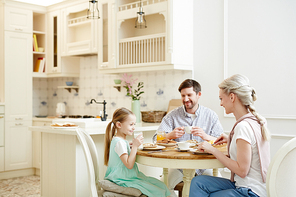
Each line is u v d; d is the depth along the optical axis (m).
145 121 3.85
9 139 4.52
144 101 4.18
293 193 1.68
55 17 4.87
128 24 4.09
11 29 4.57
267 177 1.70
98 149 3.10
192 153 2.00
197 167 1.91
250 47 3.37
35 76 4.87
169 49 3.49
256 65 3.32
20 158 4.61
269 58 3.24
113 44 3.97
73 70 4.93
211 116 2.81
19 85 4.64
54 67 4.86
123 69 3.90
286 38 3.14
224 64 3.52
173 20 3.50
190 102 2.75
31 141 4.72
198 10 3.74
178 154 1.97
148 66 3.67
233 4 3.47
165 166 1.96
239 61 3.44
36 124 4.74
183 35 3.63
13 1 4.58
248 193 1.74
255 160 1.78
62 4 4.69
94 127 3.15
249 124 1.80
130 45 4.00
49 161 3.07
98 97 4.73
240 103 1.90
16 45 4.62
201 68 3.71
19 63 4.65
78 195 2.81
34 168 4.77
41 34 5.05
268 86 3.25
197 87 2.77
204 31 3.69
